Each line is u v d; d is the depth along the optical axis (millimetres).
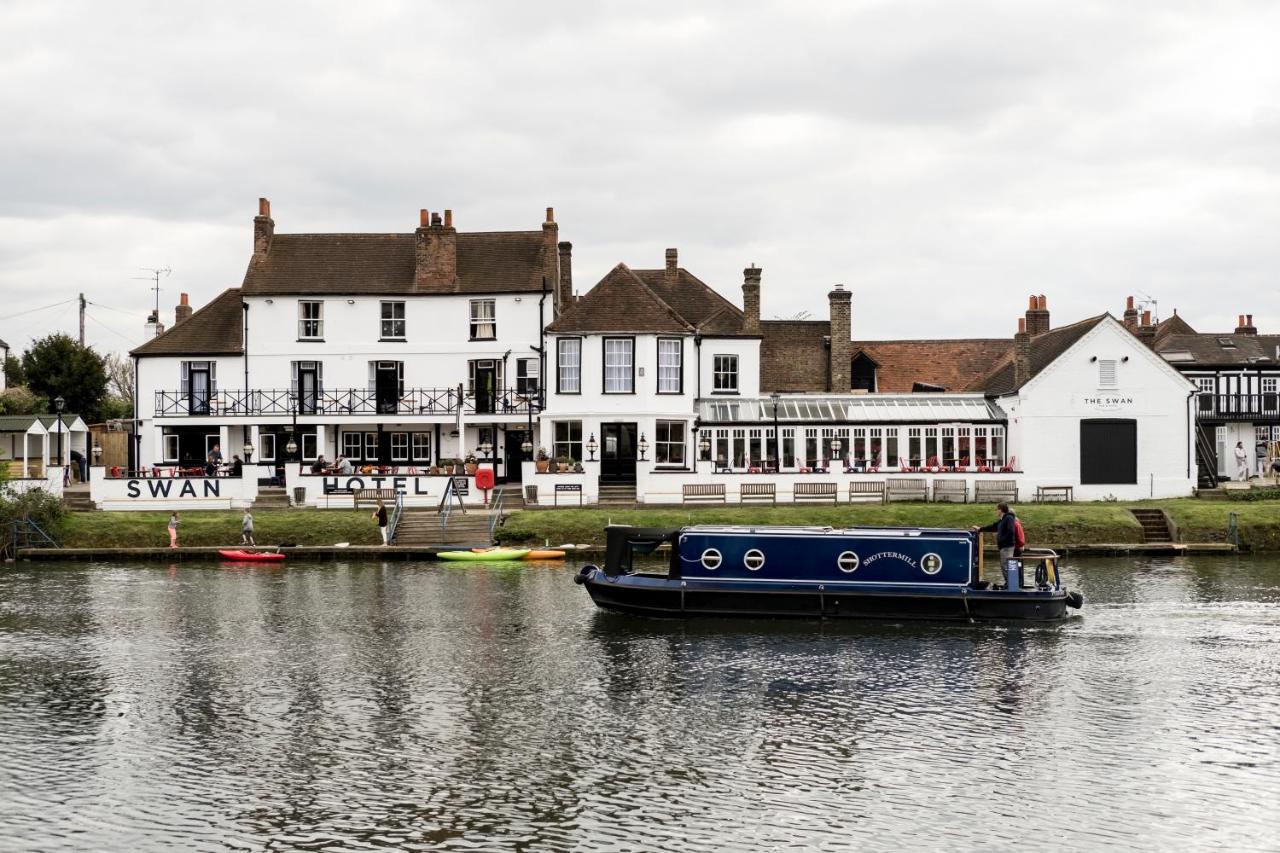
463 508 49500
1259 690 25703
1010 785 20109
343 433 59438
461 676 27078
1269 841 17828
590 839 17938
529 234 61344
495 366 59125
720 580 33531
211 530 46688
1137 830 18266
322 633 31422
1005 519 33156
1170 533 46969
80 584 39125
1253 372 64312
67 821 18656
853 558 33219
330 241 61719
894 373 64188
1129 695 25406
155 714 24172
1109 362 53094
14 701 25156
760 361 62719
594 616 33688
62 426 55438
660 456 55344
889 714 24125
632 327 53969
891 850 17531
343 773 20719
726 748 22000
